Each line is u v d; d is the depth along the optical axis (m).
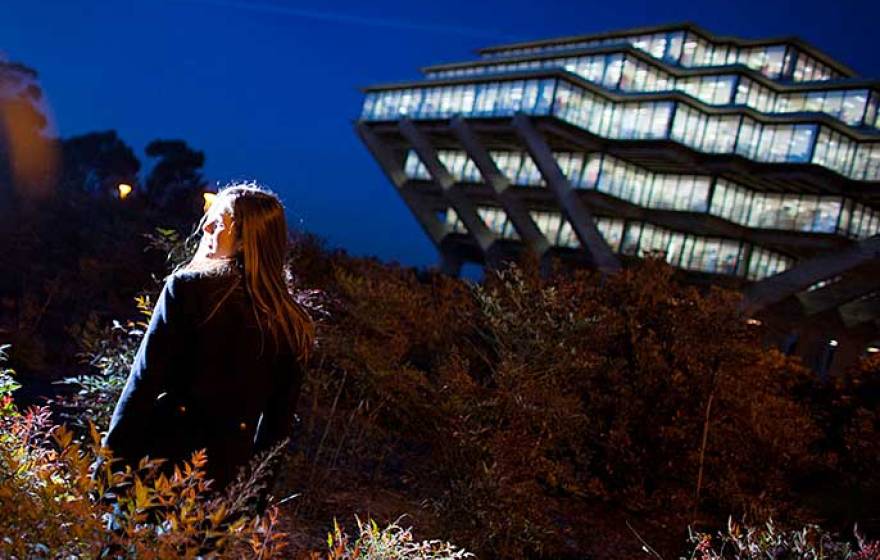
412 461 8.07
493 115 64.56
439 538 6.01
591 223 60.59
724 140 57.69
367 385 7.64
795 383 13.85
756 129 57.84
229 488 2.41
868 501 9.80
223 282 2.51
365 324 8.75
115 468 2.42
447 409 7.07
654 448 9.84
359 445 7.59
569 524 8.41
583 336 8.02
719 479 9.48
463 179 73.50
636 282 11.27
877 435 11.00
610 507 9.65
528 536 6.43
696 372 10.08
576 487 7.66
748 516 8.70
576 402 7.84
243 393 2.56
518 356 7.26
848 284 52.69
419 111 71.69
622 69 63.72
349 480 6.85
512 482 6.77
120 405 2.45
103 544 1.95
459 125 65.44
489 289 9.90
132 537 1.98
